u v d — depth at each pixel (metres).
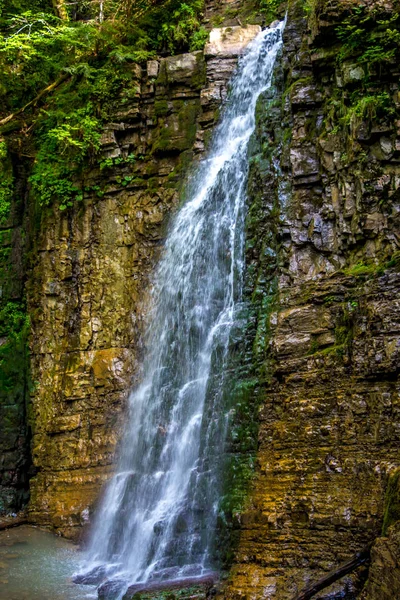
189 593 8.28
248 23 15.50
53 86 16.03
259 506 8.72
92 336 14.43
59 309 14.91
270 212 11.38
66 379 14.24
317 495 8.28
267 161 11.78
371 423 8.29
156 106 14.91
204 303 12.65
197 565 9.27
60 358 14.62
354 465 8.19
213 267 12.74
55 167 15.48
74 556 11.50
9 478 14.39
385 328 8.50
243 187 12.61
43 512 13.40
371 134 10.09
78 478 13.30
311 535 8.12
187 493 10.37
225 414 10.26
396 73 10.26
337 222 10.38
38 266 15.37
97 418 13.65
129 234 14.62
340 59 10.83
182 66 14.95
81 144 14.79
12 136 16.41
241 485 9.23
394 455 7.91
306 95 11.19
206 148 14.29
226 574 8.61
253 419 9.73
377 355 8.45
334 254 10.36
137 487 11.72
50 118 16.14
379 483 7.84
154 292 13.89
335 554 7.84
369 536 7.66
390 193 9.91
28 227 15.80
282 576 8.00
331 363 8.98
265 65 13.80
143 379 13.32
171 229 14.09
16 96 16.78
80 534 12.38
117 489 12.25
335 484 8.24
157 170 14.73
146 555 10.33
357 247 10.09
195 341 12.53
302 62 11.48
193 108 14.78
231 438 9.86
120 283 14.45
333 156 10.61
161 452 11.82
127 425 13.13
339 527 7.93
